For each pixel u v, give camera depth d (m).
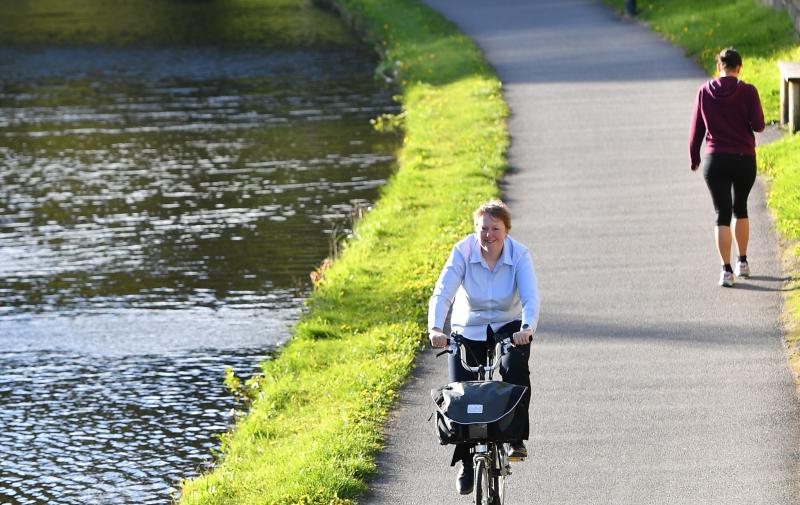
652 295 35.12
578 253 39.72
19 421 33.88
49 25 128.88
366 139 68.81
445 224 46.09
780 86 53.28
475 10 104.38
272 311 42.34
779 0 72.88
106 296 44.84
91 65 101.81
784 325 31.86
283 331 40.19
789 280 34.94
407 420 28.17
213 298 44.00
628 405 27.83
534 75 73.31
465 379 21.91
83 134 75.00
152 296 44.56
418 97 74.69
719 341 31.27
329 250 49.00
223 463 28.61
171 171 64.12
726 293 34.62
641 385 28.91
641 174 49.34
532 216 44.69
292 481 25.02
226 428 32.66
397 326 35.38
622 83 67.88
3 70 101.25
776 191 42.34
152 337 40.22
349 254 44.50
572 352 31.38
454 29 94.75
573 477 24.47
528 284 21.89
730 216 34.91
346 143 68.06
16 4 149.25
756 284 35.00
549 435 26.52
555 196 47.31
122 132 75.00
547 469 24.92
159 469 30.50
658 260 38.28
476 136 59.50
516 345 21.14
